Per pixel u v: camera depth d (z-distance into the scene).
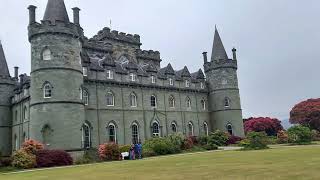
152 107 53.41
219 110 60.88
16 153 31.97
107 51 55.75
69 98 39.88
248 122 83.56
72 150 38.88
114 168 23.59
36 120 39.34
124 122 49.44
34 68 40.47
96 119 46.41
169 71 57.44
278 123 82.88
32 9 42.00
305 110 79.06
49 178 19.25
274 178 14.00
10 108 54.66
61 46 40.47
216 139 53.69
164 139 44.44
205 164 22.31
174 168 20.80
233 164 21.05
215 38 63.94
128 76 51.31
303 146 39.78
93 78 47.03
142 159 34.25
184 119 57.66
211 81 62.59
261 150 35.62
